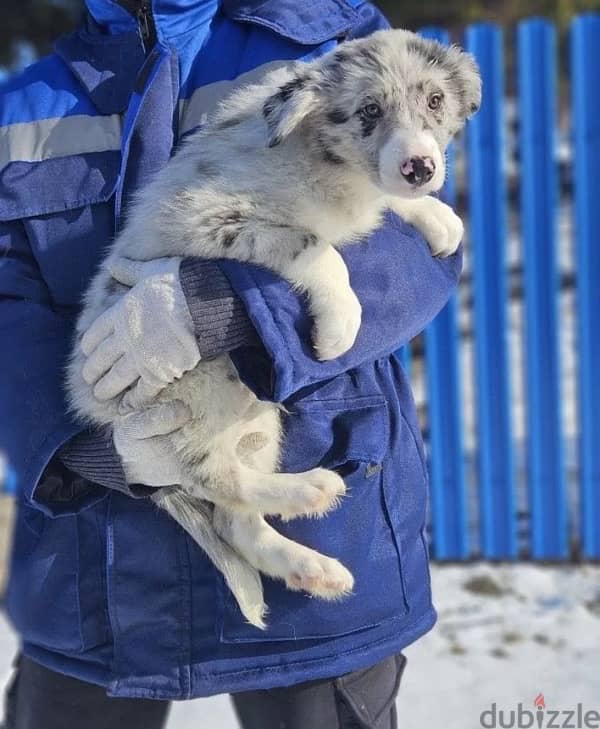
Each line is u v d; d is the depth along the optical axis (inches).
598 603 179.8
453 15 398.0
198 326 81.2
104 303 88.2
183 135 94.0
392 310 86.4
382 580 88.7
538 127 193.8
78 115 92.7
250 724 95.4
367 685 90.6
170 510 87.5
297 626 86.3
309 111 90.7
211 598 88.3
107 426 87.2
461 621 173.5
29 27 393.7
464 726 138.9
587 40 192.1
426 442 203.6
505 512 200.7
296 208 89.0
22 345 89.6
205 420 87.7
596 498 199.9
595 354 197.6
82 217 91.5
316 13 96.3
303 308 83.1
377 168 91.0
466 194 204.2
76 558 90.3
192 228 86.3
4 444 88.7
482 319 197.3
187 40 93.0
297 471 89.3
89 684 93.7
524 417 200.2
